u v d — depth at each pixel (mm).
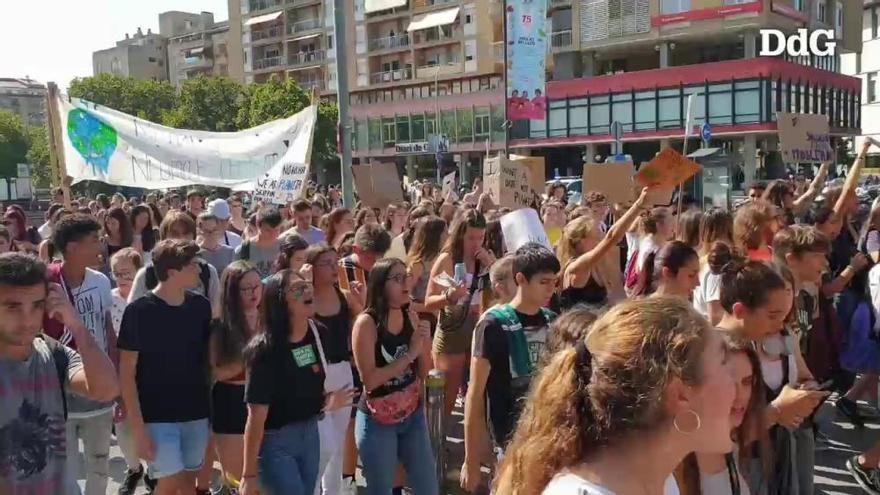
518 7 14227
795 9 44000
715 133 41562
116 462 6262
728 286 3365
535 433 1566
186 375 4258
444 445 5137
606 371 1475
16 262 2752
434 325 5859
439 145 46250
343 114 10789
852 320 6168
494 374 3705
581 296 5324
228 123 60844
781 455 3221
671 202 10164
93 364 3008
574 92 47688
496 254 7184
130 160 9680
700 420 1461
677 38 44500
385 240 5734
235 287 4246
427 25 61000
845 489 5254
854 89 49500
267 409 3787
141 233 9023
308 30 74812
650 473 1479
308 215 8117
